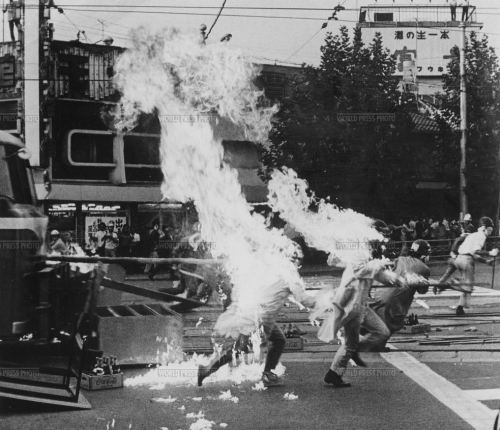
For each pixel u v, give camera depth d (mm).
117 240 24672
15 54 26953
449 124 32406
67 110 28156
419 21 46094
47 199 26922
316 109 27062
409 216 28953
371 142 27109
